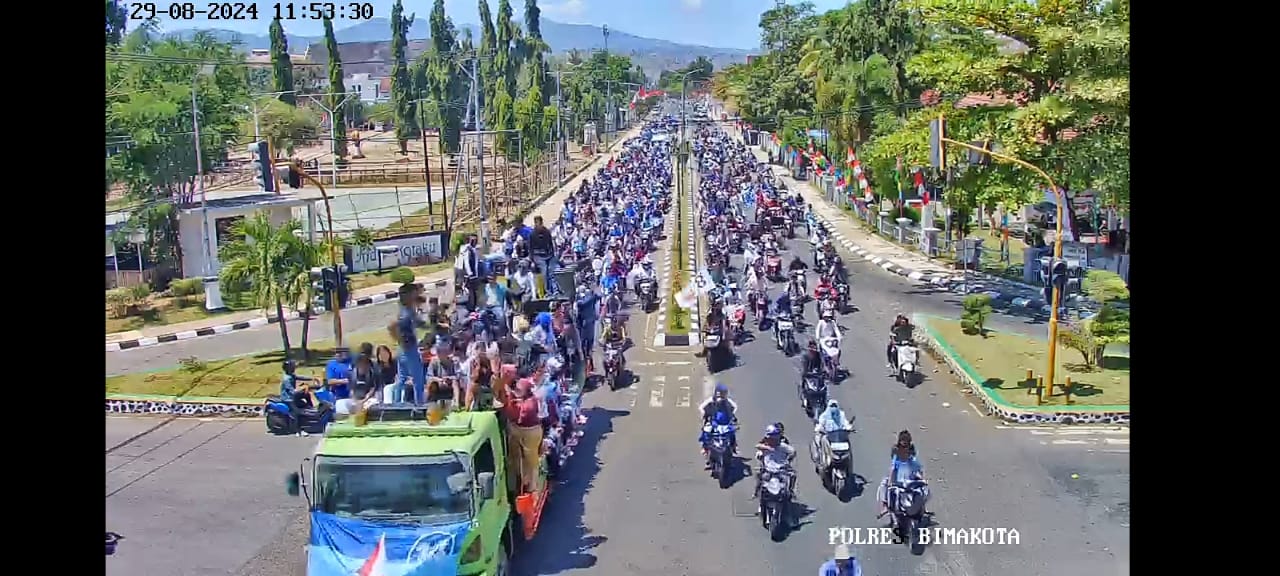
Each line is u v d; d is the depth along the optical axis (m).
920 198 47.34
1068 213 32.25
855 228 49.31
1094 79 26.64
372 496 10.41
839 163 56.09
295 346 26.30
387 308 32.09
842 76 50.16
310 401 19.12
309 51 116.25
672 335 25.38
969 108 30.61
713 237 40.94
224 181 52.12
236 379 22.52
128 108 34.19
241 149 60.44
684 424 18.67
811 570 12.34
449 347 17.41
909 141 31.17
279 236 24.89
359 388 17.89
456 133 77.69
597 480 15.68
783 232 45.22
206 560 13.07
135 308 31.31
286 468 16.77
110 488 15.82
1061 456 16.55
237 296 32.03
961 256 36.72
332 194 62.84
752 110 92.31
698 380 21.92
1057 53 27.69
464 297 22.55
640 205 50.69
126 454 17.69
